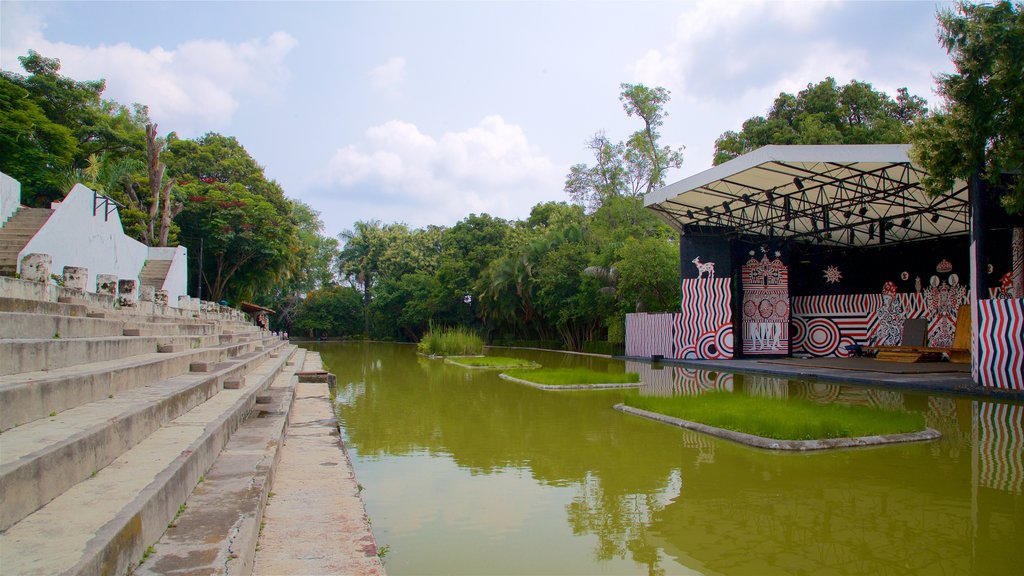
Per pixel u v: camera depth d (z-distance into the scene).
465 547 4.36
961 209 17.17
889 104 25.91
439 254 55.72
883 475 5.97
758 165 14.95
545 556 4.18
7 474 2.38
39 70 22.56
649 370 19.64
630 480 6.00
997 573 3.75
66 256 11.07
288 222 32.56
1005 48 9.61
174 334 9.66
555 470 6.46
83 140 23.59
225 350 10.45
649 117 34.97
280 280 34.41
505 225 47.56
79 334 6.08
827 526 4.62
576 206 42.25
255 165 33.47
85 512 2.59
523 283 36.25
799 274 24.78
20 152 17.69
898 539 4.33
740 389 13.51
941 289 20.27
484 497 5.54
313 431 7.46
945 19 10.16
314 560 3.30
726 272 22.42
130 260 15.34
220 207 27.00
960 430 8.17
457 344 30.64
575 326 33.53
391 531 4.69
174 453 3.84
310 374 14.77
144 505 2.75
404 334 54.91
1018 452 6.86
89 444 3.23
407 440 8.18
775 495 5.39
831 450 7.08
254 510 3.47
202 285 30.28
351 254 60.12
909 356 19.22
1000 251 17.17
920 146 10.94
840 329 23.44
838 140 23.08
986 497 5.25
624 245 27.03
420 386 15.27
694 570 3.89
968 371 15.64
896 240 21.33
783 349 23.16
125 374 5.23
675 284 25.69
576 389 13.85
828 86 25.70
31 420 3.56
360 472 6.49
